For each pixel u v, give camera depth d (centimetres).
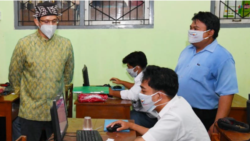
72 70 231
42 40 205
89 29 329
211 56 196
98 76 336
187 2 323
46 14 197
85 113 251
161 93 142
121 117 251
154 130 136
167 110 142
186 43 328
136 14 330
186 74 205
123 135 170
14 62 206
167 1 324
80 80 337
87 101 248
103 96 256
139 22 331
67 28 329
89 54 333
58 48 210
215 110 203
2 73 333
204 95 199
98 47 332
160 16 327
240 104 252
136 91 253
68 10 329
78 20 331
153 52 331
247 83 330
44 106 206
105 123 190
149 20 330
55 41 210
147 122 262
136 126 180
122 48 332
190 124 135
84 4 329
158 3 325
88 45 332
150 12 327
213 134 141
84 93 260
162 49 331
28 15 329
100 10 331
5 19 327
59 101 156
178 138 135
